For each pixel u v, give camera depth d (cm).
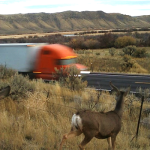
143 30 15712
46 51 2014
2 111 941
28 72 2072
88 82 2186
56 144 721
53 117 913
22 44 2139
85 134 596
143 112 1122
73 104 1128
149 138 857
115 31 15838
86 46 7238
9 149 678
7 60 2138
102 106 1075
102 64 3978
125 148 746
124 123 943
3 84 1122
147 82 2206
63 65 1977
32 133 779
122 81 2258
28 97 1076
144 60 4347
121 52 5406
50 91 1365
